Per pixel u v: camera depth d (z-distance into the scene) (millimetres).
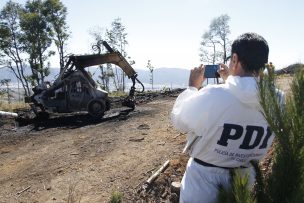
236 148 2172
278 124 1742
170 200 5852
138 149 8758
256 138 2174
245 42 2066
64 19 50688
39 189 6988
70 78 14766
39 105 15008
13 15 48781
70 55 15141
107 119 14195
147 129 10938
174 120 2289
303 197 1745
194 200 2242
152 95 21891
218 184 2143
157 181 6406
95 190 6641
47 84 15547
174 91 23391
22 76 49812
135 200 6062
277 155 1832
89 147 9578
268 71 1765
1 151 10148
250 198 1849
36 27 49062
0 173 8188
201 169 2252
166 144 8828
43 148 10086
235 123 2102
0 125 14219
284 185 1799
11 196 6789
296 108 1729
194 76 2414
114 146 9352
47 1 49031
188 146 2309
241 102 2068
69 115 15758
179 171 6652
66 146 10023
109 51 15969
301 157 1764
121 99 20828
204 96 2129
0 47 48469
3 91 45125
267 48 2088
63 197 6520
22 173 8039
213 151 2184
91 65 15344
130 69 15984
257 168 2061
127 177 6996
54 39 50906
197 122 2148
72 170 7828
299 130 1729
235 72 2148
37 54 49969
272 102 1739
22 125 14258
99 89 15078
